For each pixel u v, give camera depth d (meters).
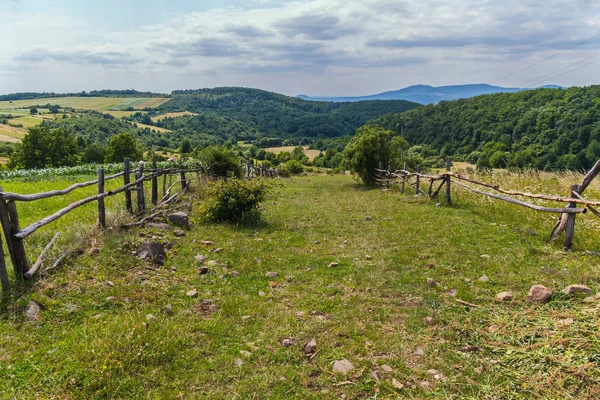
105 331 3.88
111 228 6.62
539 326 3.91
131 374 3.37
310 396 3.17
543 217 8.21
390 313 4.59
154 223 7.77
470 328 4.11
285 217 10.62
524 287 4.99
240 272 6.02
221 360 3.64
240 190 9.35
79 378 3.21
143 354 3.59
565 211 6.14
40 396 3.00
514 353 3.57
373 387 3.27
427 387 3.24
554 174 13.00
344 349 3.84
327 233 8.63
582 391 2.95
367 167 20.92
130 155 58.03
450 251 6.70
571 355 3.33
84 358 3.44
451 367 3.48
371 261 6.50
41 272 4.79
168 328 4.09
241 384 3.32
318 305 4.84
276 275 5.88
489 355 3.63
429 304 4.76
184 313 4.53
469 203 10.96
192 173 18.39
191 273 5.78
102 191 6.65
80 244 5.80
